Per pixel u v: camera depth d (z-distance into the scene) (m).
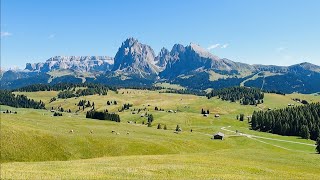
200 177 43.69
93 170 44.22
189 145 126.44
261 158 79.44
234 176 46.72
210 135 188.75
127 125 187.38
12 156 80.62
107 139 105.44
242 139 172.25
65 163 53.75
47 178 35.00
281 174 53.38
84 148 95.12
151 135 137.88
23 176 35.38
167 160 62.28
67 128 131.62
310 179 49.69
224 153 89.00
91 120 195.75
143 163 55.91
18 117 157.12
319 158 82.88
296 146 163.75
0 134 86.69
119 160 60.41
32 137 91.25
